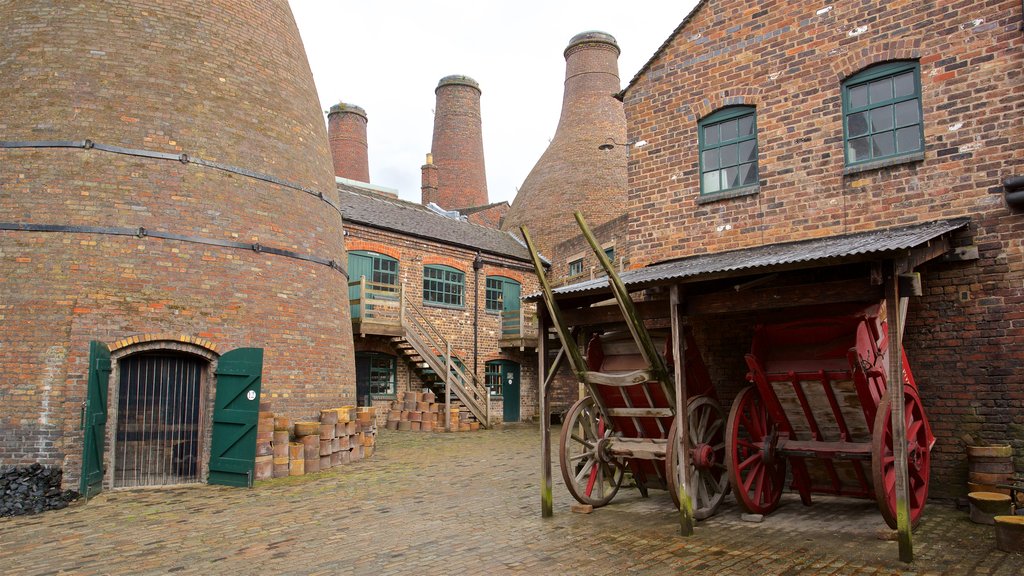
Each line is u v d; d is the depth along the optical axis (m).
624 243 20.20
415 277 21.22
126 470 9.91
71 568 6.11
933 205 8.05
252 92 11.93
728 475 7.51
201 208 10.76
